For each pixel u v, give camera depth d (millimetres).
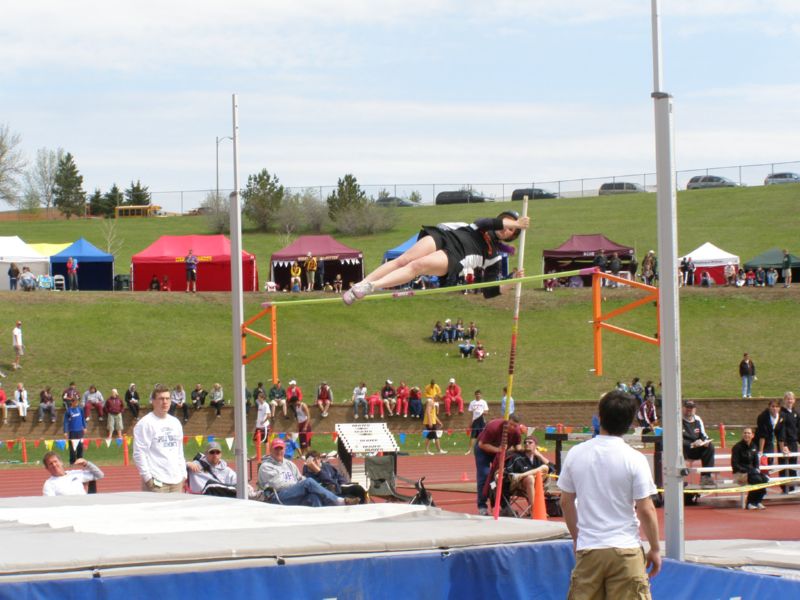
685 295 48562
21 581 5555
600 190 92438
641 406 28594
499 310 47219
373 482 14258
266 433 26766
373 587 6477
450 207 90688
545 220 80000
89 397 31359
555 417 34750
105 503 9562
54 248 52500
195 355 41062
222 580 6055
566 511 6035
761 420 17859
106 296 46375
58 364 38969
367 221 79812
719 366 40844
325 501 11539
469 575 6781
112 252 74062
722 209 77438
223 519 8086
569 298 48125
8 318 43094
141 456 11094
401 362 41219
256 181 83500
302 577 6270
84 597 5680
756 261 50750
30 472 25250
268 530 7340
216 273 49219
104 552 6086
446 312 47156
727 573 7320
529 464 12930
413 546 6750
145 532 7223
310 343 42969
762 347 42812
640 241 70250
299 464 23109
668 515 7578
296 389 32125
